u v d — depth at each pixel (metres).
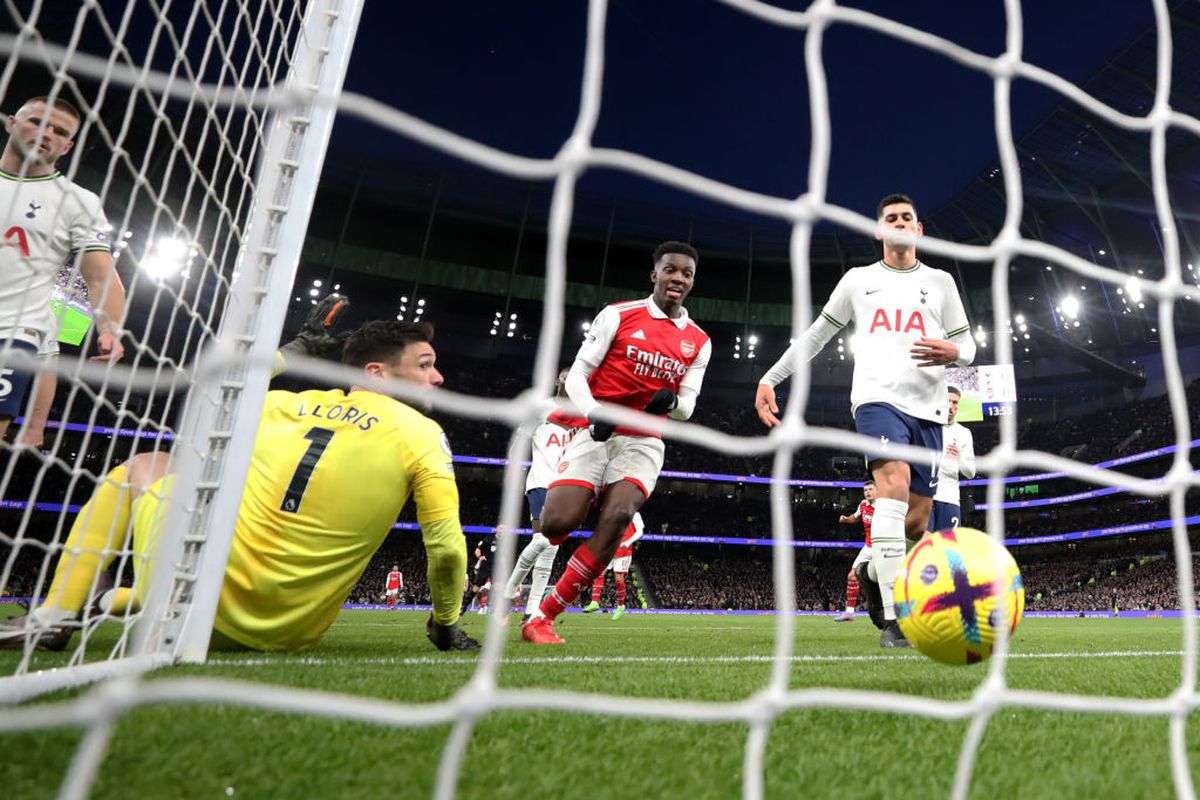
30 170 3.39
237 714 1.52
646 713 0.85
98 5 1.40
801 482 43.22
